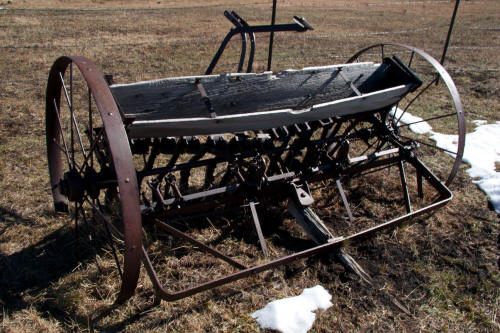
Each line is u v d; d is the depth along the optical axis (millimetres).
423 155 5223
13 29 10820
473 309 3049
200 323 2809
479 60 9695
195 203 3545
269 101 3666
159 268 3252
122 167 2240
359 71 3906
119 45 9781
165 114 3201
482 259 3551
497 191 4453
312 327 2830
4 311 2801
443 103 6938
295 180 3609
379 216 4035
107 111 2271
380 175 4680
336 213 4059
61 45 9523
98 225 3594
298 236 3703
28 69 7703
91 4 15859
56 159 3777
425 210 3586
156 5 16250
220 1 17578
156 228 3586
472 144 5512
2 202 3896
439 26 13711
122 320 2805
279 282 3193
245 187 3480
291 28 3979
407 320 2930
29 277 3117
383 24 13906
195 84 3205
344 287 3158
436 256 3562
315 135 5512
